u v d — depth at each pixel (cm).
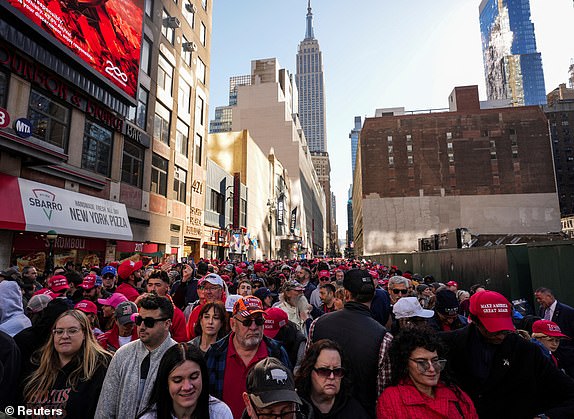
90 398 266
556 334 409
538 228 6838
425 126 7462
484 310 262
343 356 247
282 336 387
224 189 3556
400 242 7125
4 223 1091
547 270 942
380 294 516
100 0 1609
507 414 259
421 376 238
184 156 2675
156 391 223
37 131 1335
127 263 610
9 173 1184
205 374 229
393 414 235
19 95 1248
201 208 2961
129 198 1942
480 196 7081
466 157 7244
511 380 259
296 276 813
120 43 1753
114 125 1788
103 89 1670
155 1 2294
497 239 2255
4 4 1112
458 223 7038
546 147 7069
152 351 282
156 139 2269
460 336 282
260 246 5116
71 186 1504
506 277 1172
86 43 1506
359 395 266
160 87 2336
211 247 3216
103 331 471
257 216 4978
